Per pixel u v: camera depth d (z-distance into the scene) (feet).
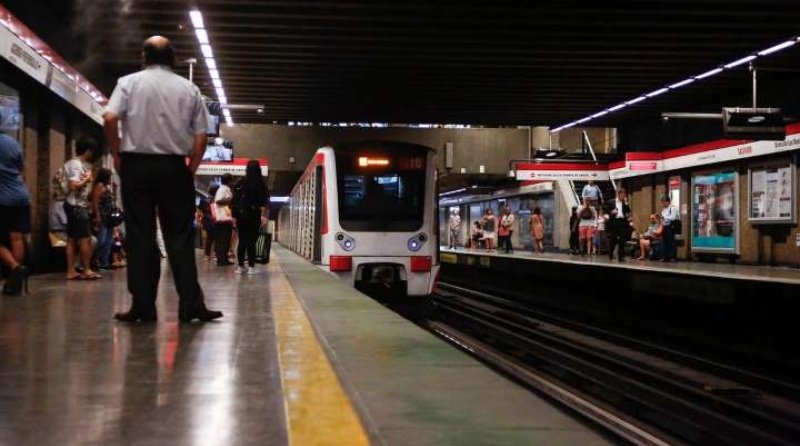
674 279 43.24
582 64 64.34
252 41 57.26
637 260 78.18
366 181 50.44
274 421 10.44
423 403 11.83
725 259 77.15
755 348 37.78
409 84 73.61
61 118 49.96
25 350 15.65
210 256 62.54
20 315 21.30
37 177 46.26
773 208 68.44
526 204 132.36
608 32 54.08
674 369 36.55
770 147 66.80
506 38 56.34
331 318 22.72
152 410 10.91
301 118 95.35
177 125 18.86
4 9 35.14
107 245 44.73
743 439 23.94
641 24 51.67
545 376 33.86
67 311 22.29
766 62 63.41
